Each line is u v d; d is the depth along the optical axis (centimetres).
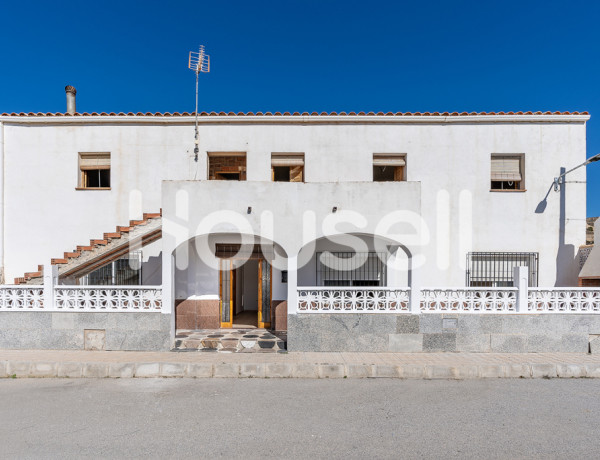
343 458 338
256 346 711
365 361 614
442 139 924
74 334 678
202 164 927
